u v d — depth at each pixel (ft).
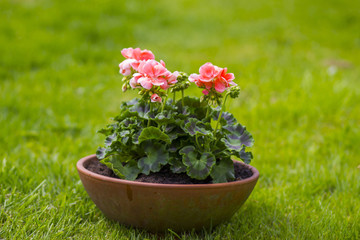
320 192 7.90
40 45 19.15
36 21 22.31
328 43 25.38
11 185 7.09
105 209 5.74
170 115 5.66
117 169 5.79
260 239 5.92
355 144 10.42
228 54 21.79
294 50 23.09
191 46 23.15
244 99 14.08
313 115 12.60
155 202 5.23
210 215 5.45
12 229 5.68
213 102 5.81
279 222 6.48
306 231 6.12
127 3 28.12
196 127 5.69
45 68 17.15
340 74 17.53
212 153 5.92
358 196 7.60
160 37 24.13
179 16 28.86
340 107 13.25
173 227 5.50
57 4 25.35
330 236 5.96
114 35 22.61
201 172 5.50
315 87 14.93
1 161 8.27
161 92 5.58
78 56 18.83
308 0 35.35
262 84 15.60
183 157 5.53
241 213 6.68
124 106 6.44
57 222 5.98
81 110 12.81
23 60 17.13
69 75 16.30
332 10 32.83
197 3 33.19
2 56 17.19
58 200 6.67
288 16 31.12
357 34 27.73
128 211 5.45
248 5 33.88
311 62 20.30
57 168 8.00
